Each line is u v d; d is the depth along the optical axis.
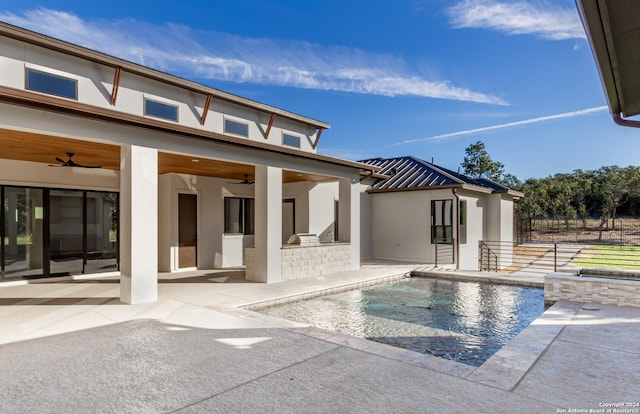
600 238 23.77
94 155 7.98
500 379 3.45
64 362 3.93
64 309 6.16
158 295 7.42
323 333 4.89
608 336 4.75
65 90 9.41
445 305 7.68
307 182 13.48
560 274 7.36
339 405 3.00
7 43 8.55
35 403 3.06
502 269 14.80
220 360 3.97
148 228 6.70
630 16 2.62
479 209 14.65
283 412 2.90
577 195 27.25
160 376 3.57
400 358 3.98
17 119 5.25
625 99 3.93
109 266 10.12
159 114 11.15
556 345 4.42
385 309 7.35
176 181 10.99
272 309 7.25
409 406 2.98
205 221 11.73
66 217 9.38
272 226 9.05
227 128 12.76
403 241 14.03
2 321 5.46
